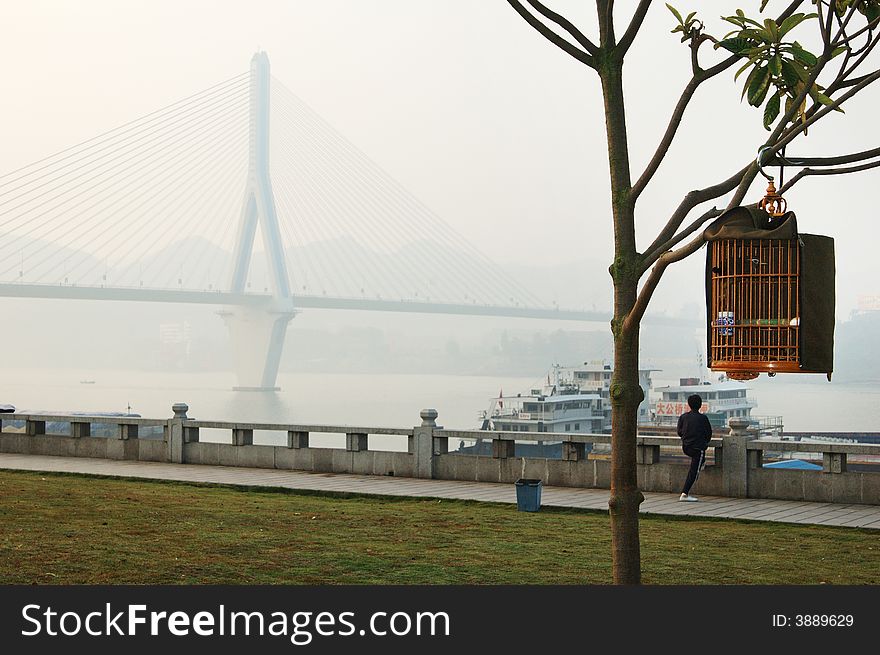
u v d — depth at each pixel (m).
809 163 6.10
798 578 10.84
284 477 20.47
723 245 6.75
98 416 24.33
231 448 22.52
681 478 18.42
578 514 15.95
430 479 20.36
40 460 23.55
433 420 20.53
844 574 11.10
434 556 11.82
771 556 12.25
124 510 14.95
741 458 17.89
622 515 6.57
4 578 9.98
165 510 15.16
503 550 12.33
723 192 6.52
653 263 6.50
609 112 6.54
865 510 16.34
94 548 11.66
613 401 6.54
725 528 14.66
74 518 13.98
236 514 15.00
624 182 6.50
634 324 6.42
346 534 13.40
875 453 16.84
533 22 6.54
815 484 17.36
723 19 6.17
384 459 20.97
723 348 6.76
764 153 6.04
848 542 13.38
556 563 11.47
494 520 15.03
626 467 6.57
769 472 17.73
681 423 17.72
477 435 19.97
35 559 10.89
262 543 12.45
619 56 6.53
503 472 19.81
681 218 6.45
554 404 72.69
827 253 6.52
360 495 17.88
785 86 6.25
